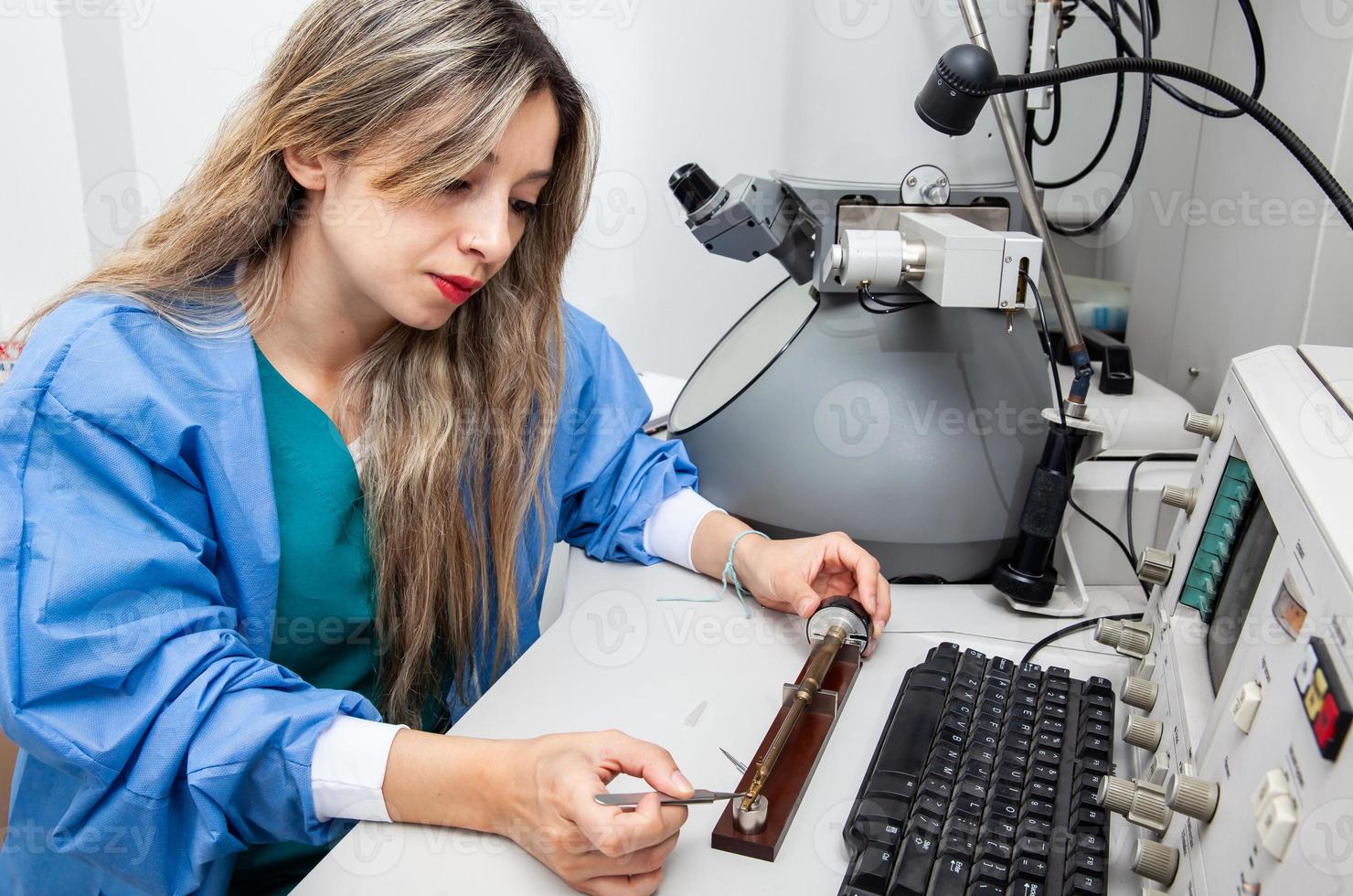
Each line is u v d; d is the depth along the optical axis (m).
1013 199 0.92
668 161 1.51
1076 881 0.52
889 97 0.89
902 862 0.54
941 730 0.65
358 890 0.56
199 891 0.68
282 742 0.62
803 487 0.92
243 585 0.76
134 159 1.69
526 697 0.73
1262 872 0.39
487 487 0.93
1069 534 0.94
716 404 1.01
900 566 0.92
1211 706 0.56
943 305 0.81
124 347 0.70
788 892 0.55
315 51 0.72
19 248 1.75
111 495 0.68
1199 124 1.14
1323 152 0.88
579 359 1.03
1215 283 1.09
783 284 1.12
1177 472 0.98
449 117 0.67
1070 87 1.28
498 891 0.56
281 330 0.83
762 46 1.42
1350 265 0.88
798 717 0.67
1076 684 0.70
